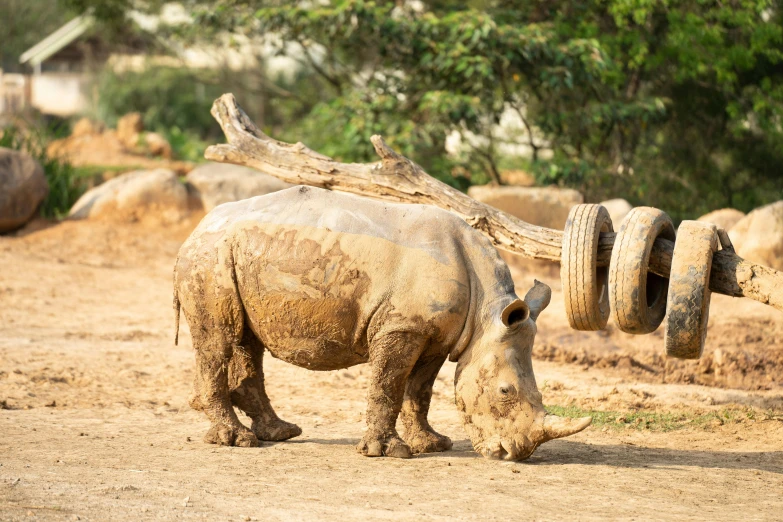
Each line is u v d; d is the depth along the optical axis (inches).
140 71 6653.5
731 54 3233.3
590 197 3321.9
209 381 1164.5
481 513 871.1
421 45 3198.8
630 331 1186.0
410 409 1166.3
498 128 3998.5
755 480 1063.6
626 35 3344.0
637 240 1147.9
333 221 1096.8
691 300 1116.5
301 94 5032.0
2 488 889.5
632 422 1387.8
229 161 1592.0
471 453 1159.0
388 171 1473.9
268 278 1095.0
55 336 1968.5
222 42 4515.3
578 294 1190.9
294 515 840.3
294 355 1127.6
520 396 1066.1
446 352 1114.1
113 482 936.3
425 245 1085.8
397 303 1072.2
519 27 3181.6
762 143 3555.6
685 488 1008.2
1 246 2883.9
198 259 1132.5
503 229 1406.3
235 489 932.0
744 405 1520.7
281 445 1179.3
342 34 3371.1
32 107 7126.0
